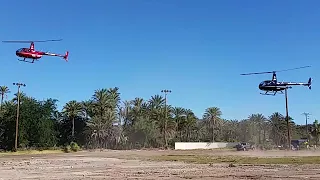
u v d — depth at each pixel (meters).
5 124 99.75
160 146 117.00
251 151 79.50
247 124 143.75
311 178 23.62
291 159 44.22
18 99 91.69
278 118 136.75
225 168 32.59
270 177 24.38
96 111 116.38
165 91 120.88
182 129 132.25
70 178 24.31
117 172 29.00
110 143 111.94
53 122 110.25
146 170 30.92
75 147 92.31
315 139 133.75
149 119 120.12
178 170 30.70
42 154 73.69
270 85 52.53
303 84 53.09
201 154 65.50
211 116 143.12
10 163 41.72
